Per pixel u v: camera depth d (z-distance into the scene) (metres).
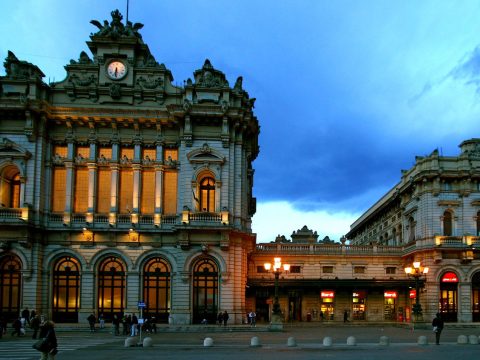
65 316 59.88
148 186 62.62
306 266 78.56
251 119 64.62
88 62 64.12
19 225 57.50
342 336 49.62
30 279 58.44
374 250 80.25
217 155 61.22
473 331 58.41
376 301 77.69
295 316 76.38
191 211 59.78
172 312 59.00
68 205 60.91
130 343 39.56
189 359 30.91
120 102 62.88
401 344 41.25
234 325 57.66
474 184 75.81
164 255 60.66
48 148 62.19
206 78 63.47
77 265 60.72
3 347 38.88
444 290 73.88
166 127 63.12
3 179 60.38
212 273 60.19
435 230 74.56
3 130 60.69
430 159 76.56
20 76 61.94
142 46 65.56
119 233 60.66
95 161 61.88
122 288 60.69
